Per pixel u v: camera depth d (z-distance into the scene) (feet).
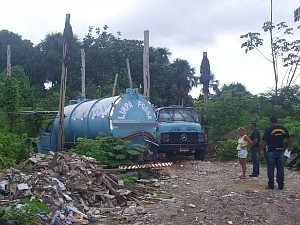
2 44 225.97
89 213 30.42
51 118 71.56
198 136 62.44
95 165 38.91
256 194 36.76
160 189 40.63
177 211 30.58
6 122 71.82
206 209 31.12
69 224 27.37
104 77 180.75
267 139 39.47
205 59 97.45
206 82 96.84
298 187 41.01
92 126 54.54
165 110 65.62
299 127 59.62
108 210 31.45
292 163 57.67
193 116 66.33
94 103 57.26
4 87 75.46
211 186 42.34
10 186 31.17
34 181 31.42
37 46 204.54
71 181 33.94
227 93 85.35
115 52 187.83
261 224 27.84
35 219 24.98
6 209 24.68
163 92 188.65
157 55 208.74
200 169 54.54
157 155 59.52
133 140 52.37
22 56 220.23
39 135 67.26
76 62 183.11
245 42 83.05
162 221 28.25
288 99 87.71
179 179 46.98
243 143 46.93
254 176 47.67
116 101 52.06
